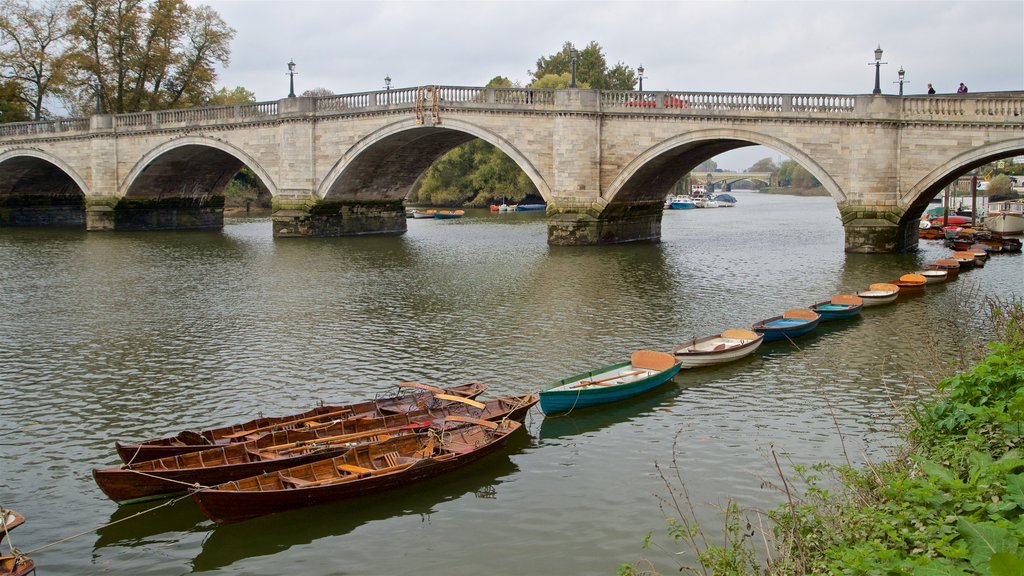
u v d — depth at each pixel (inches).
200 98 3363.7
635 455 745.0
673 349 1059.9
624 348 1103.6
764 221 3563.0
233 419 850.8
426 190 4495.6
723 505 637.3
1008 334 824.9
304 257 2069.4
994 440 502.9
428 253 2139.5
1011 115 1696.6
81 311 1368.1
